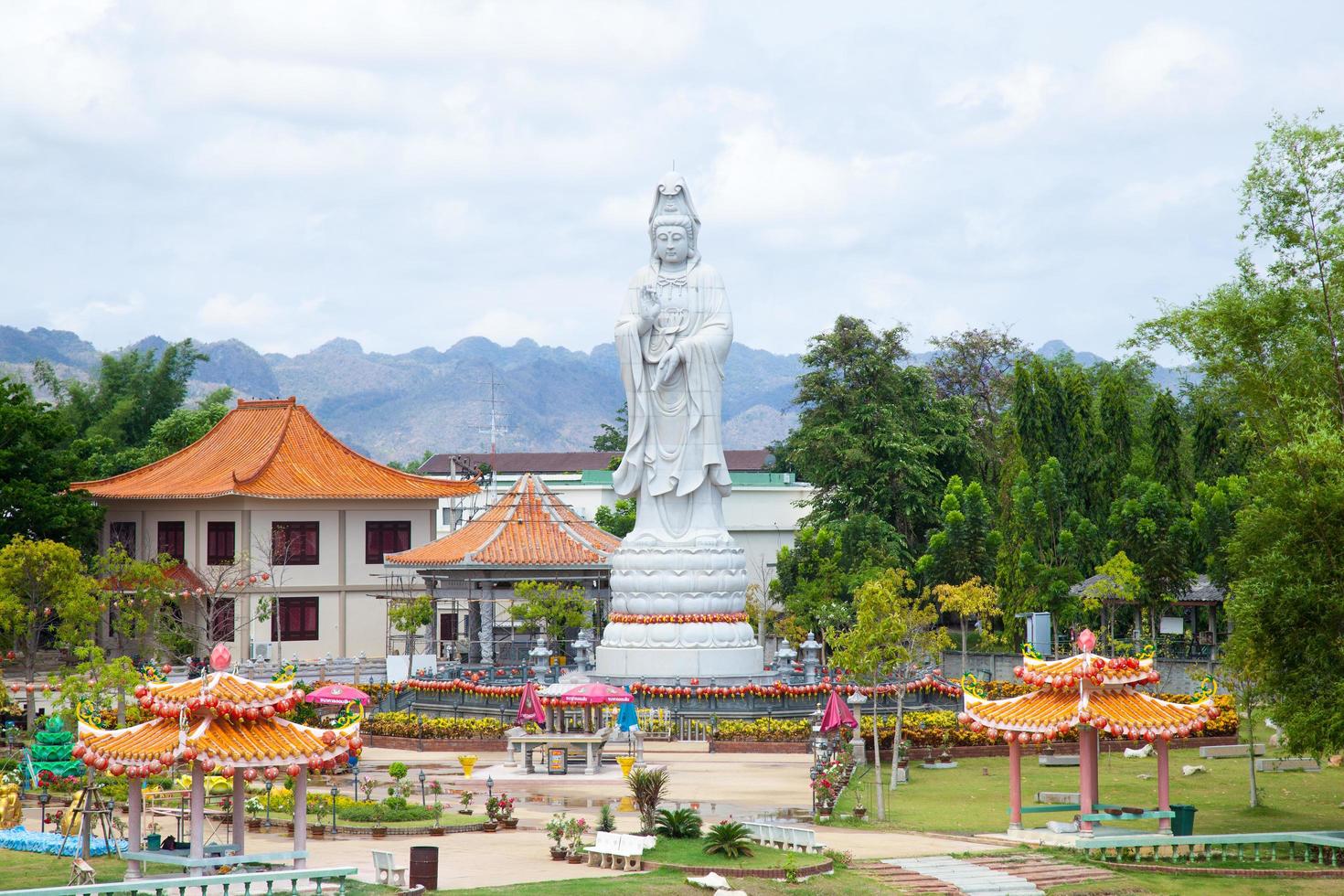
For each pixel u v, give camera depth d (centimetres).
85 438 14075
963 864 4375
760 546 12875
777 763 6206
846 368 11606
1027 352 14850
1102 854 4609
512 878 4041
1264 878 4462
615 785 5681
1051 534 9419
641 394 7425
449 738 6750
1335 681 4834
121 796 5034
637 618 7325
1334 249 5100
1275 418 5247
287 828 4756
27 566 7531
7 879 4000
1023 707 4784
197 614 9688
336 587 9906
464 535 8781
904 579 9975
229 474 9888
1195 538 8950
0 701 6303
